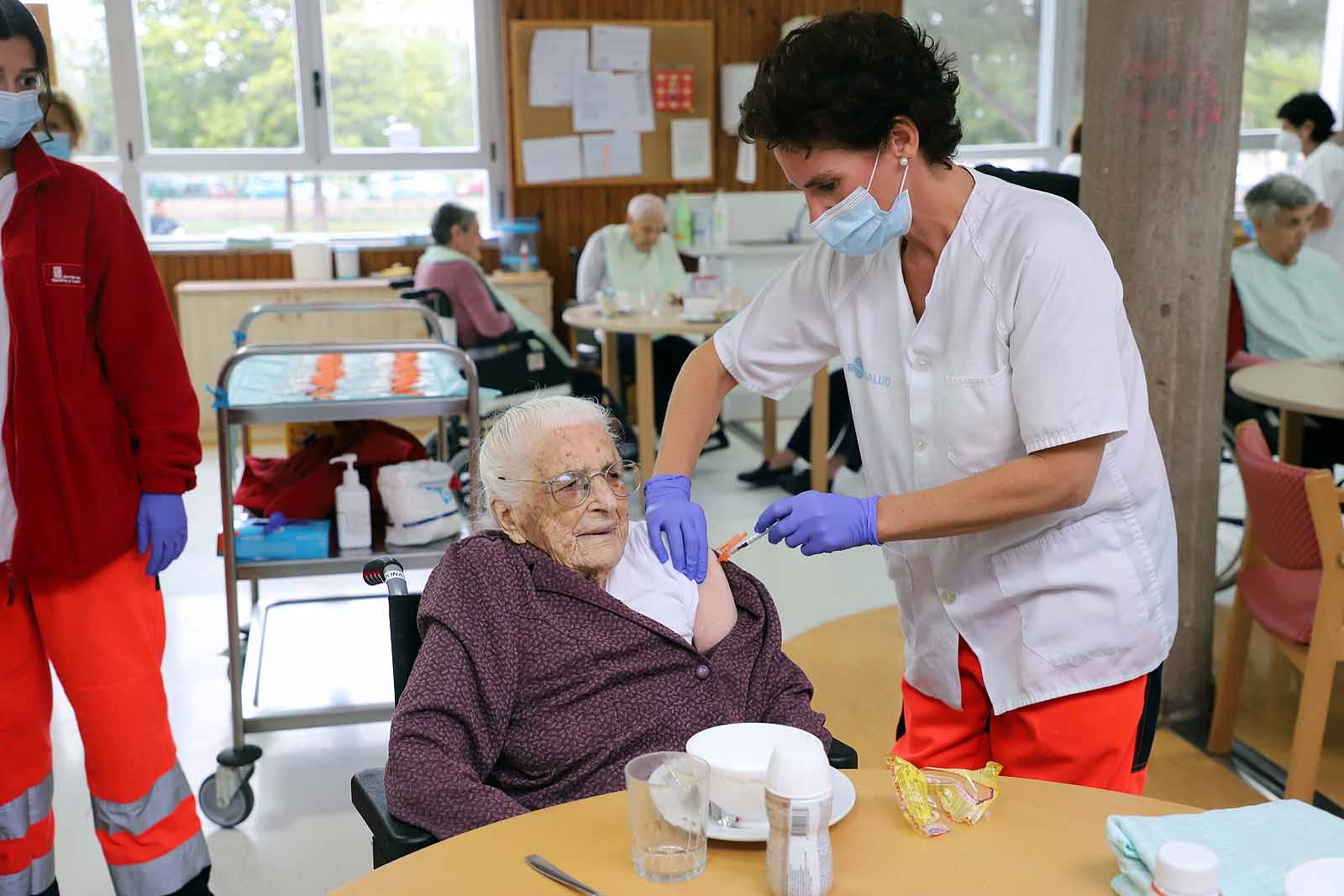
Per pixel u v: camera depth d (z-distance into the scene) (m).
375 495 2.91
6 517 1.88
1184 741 2.91
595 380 5.46
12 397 1.83
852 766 1.58
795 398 6.65
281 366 3.14
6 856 2.01
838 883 1.10
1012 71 7.06
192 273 6.27
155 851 2.06
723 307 5.16
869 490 1.73
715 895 1.09
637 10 6.42
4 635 1.93
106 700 1.98
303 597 3.53
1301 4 7.11
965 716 1.71
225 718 3.11
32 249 1.82
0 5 1.72
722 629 1.73
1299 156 7.24
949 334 1.53
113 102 6.19
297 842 2.54
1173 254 2.73
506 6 6.29
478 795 1.40
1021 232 1.44
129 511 1.95
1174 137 2.67
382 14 6.35
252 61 6.28
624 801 1.28
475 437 2.71
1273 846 1.06
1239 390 3.32
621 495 1.68
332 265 6.33
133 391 1.96
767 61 1.42
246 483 2.92
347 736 3.07
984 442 1.52
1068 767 1.61
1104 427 1.40
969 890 1.09
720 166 6.68
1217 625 3.69
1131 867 1.07
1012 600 1.59
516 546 1.65
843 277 1.66
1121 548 1.55
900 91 1.37
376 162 6.47
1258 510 2.55
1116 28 2.67
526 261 6.31
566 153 6.48
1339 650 2.39
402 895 1.10
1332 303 4.51
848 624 3.75
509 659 1.56
